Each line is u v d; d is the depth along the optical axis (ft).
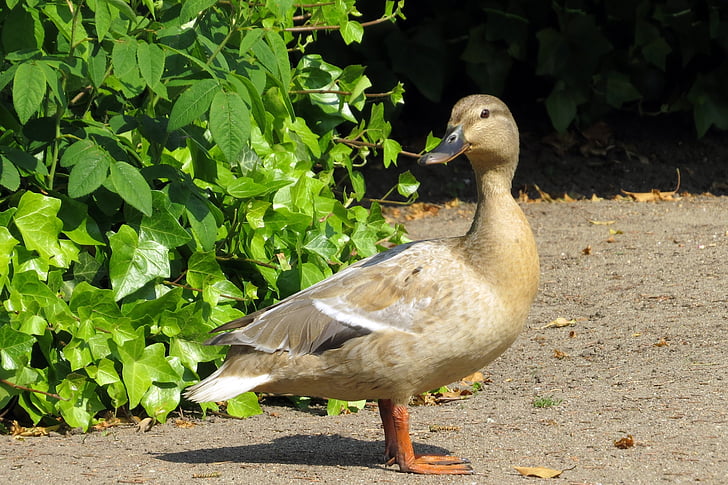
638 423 31.30
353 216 40.47
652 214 66.54
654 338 41.42
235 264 37.63
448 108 87.10
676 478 25.84
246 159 37.47
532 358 40.88
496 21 81.00
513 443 30.07
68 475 27.12
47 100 32.81
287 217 35.96
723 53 84.38
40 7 31.68
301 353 27.30
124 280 32.73
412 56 80.53
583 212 68.23
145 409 33.96
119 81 31.96
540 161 80.94
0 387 31.65
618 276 51.19
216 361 36.01
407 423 27.61
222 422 35.06
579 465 27.32
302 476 26.86
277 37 32.48
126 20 33.06
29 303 31.50
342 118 42.70
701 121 81.41
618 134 84.28
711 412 31.91
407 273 27.37
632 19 82.43
